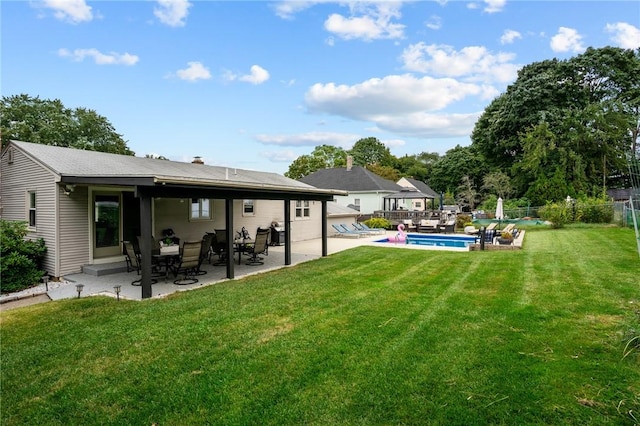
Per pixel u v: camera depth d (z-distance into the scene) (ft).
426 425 9.50
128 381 12.10
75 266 30.58
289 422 9.78
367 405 10.43
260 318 18.01
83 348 14.73
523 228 65.82
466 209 125.18
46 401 11.10
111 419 10.14
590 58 102.99
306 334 15.74
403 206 116.37
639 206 18.17
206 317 18.31
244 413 10.21
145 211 22.70
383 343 14.56
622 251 33.63
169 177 21.88
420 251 41.98
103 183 24.36
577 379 11.38
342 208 74.18
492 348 13.79
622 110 95.86
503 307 18.69
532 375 11.70
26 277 26.71
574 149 95.25
